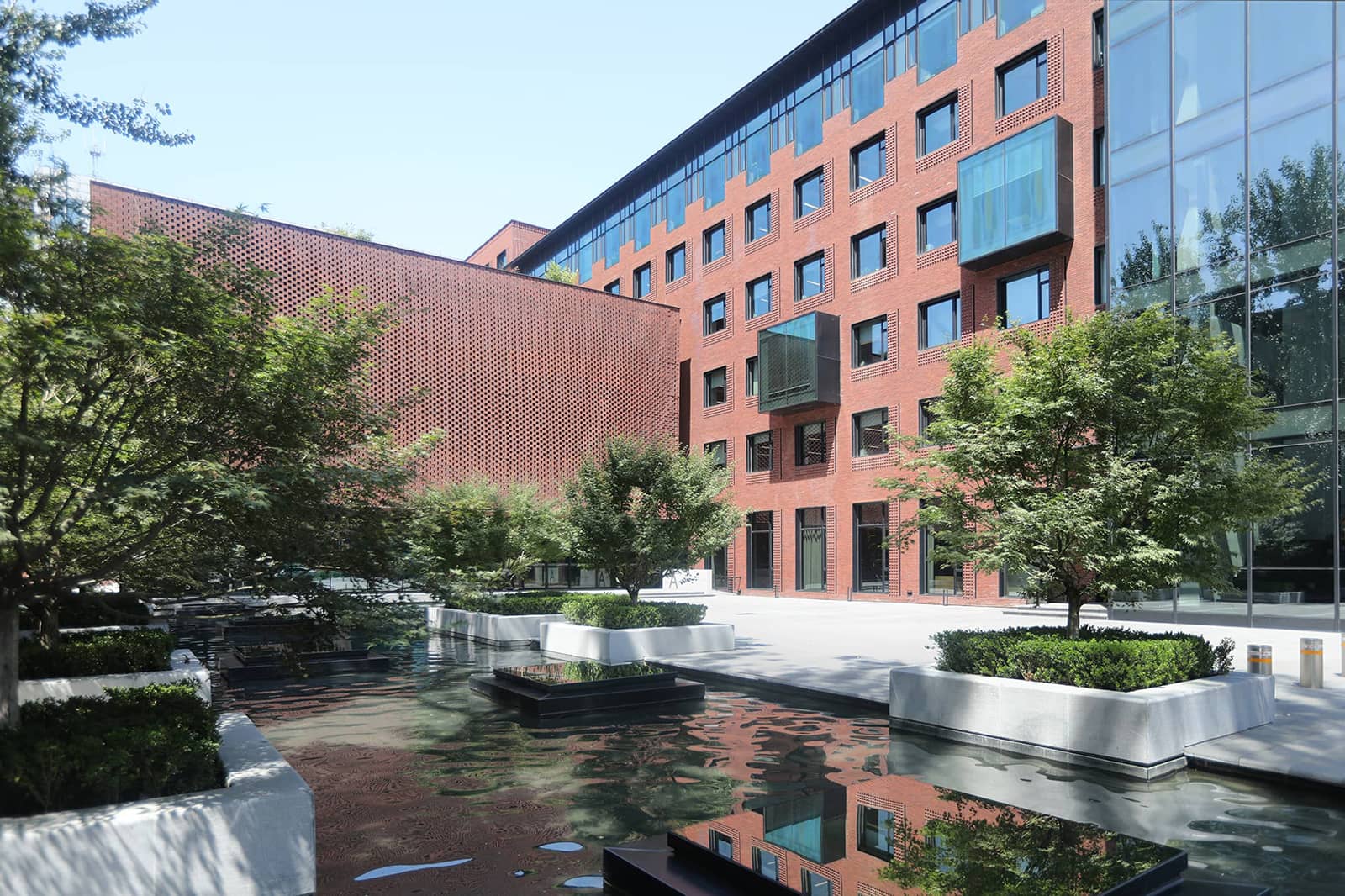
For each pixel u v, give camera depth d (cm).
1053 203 2389
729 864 483
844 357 3194
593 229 4850
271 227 2773
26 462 514
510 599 2041
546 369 3350
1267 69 1933
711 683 1320
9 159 526
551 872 546
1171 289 2095
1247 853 573
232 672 1353
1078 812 670
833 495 3203
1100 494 925
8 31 588
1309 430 1823
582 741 930
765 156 3634
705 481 1773
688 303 4034
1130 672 839
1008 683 890
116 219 2400
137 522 539
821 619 2248
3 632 571
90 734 555
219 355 520
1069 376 976
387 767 815
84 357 482
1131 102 2209
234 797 502
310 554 579
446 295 3116
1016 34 2634
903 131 3008
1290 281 1869
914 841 518
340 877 538
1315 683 1120
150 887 462
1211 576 982
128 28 620
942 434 1056
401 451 733
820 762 835
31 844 437
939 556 1068
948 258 2800
